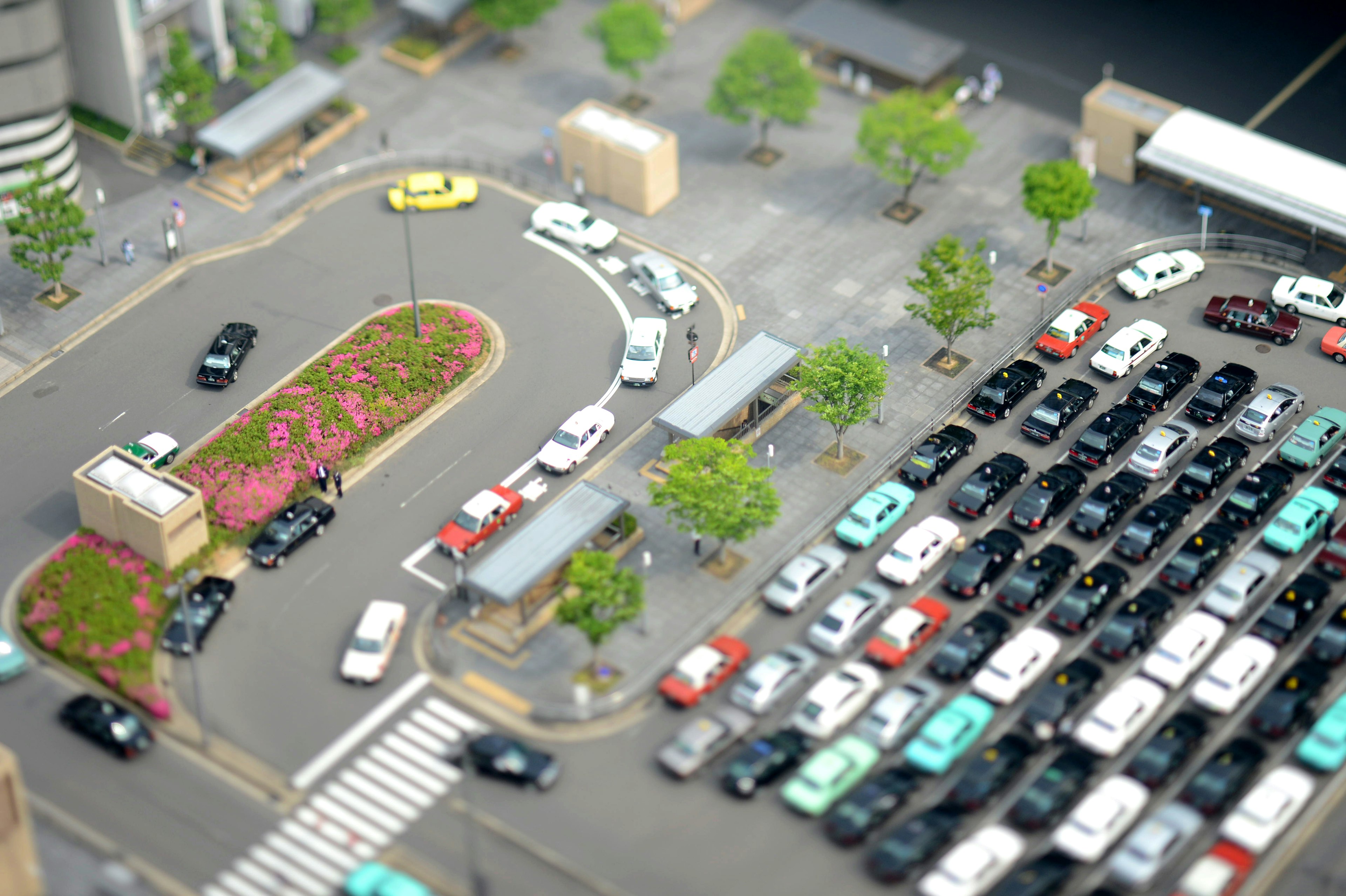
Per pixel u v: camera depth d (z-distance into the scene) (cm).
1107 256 12294
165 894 8525
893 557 9956
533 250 12488
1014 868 8488
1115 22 14550
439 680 9531
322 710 9400
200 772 9094
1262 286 11988
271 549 10144
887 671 9481
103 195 12900
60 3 12950
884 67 13712
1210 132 12525
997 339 11650
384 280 12225
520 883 8525
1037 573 9788
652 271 11962
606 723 9269
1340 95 13575
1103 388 11250
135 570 10031
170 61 12812
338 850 8712
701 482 9800
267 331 11800
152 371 11506
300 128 13312
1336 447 10719
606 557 9362
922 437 10888
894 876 8412
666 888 8500
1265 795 8569
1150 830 8450
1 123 12169
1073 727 9131
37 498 10638
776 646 9650
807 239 12550
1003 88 13925
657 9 14725
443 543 10194
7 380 11412
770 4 14950
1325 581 9862
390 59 14250
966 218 12694
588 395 11319
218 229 12650
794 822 8769
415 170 13262
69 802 8944
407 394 11181
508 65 14262
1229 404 10931
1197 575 9812
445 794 8969
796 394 11231
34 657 9675
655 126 12950
